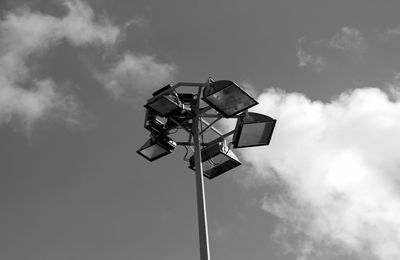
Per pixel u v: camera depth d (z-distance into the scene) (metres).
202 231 10.57
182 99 11.84
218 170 12.44
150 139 12.23
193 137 11.66
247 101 11.30
